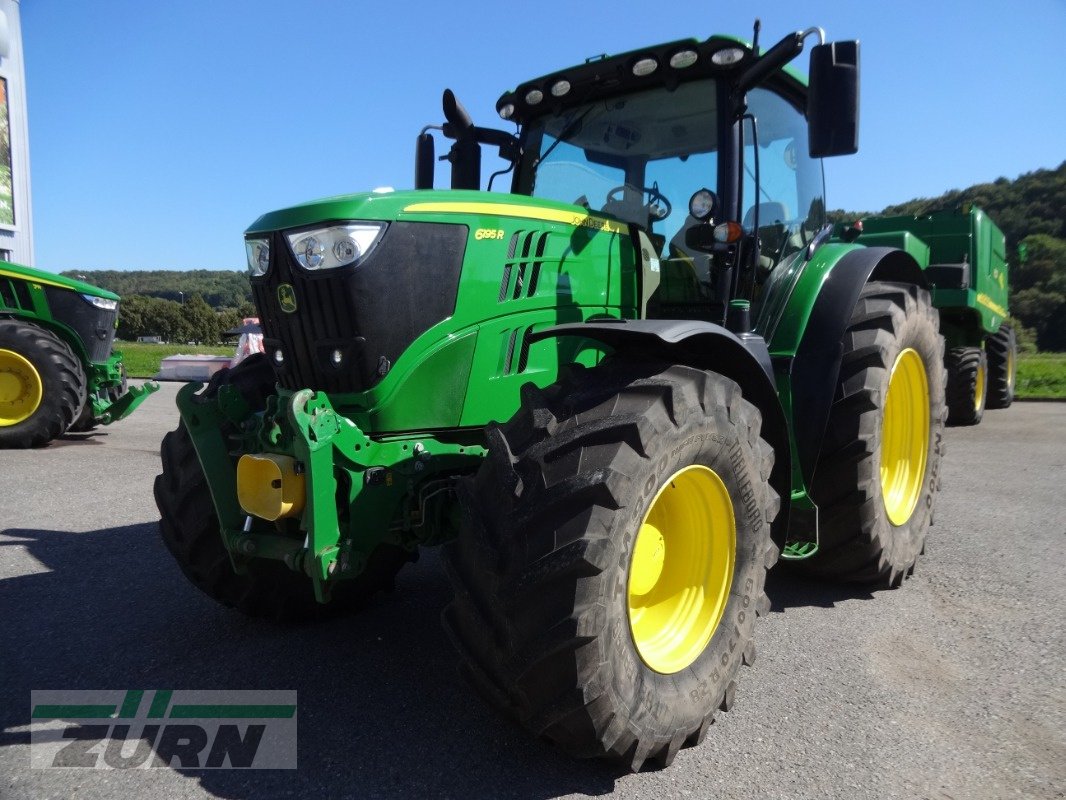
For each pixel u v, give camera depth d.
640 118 3.52
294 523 2.69
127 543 4.31
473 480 2.21
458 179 3.95
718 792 2.09
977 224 8.84
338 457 2.38
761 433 2.89
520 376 2.81
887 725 2.43
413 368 2.56
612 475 1.99
